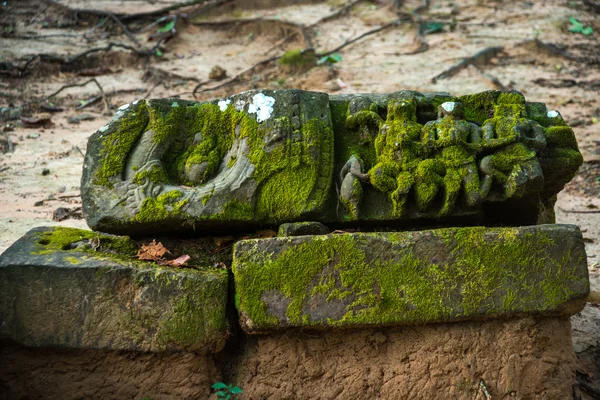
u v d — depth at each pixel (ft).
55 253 10.15
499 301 10.01
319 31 37.35
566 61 32.94
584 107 27.86
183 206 10.45
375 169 10.69
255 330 10.00
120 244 10.75
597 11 38.93
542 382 10.18
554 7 39.81
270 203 10.64
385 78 30.66
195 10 40.22
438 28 36.60
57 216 17.39
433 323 10.14
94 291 9.83
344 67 32.24
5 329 9.68
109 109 28.07
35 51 34.17
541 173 10.50
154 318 9.90
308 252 9.98
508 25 37.42
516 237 10.05
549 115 11.51
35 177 20.70
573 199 20.62
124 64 33.78
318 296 9.94
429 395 10.12
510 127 10.79
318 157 10.76
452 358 10.16
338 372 10.25
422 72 31.35
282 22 37.47
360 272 9.97
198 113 11.15
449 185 10.50
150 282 9.91
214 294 10.02
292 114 10.91
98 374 9.95
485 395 10.05
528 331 10.15
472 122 11.28
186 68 33.24
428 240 10.03
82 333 9.80
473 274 10.01
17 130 25.25
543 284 10.05
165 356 10.02
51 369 9.89
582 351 12.22
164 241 10.89
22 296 9.74
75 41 36.29
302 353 10.23
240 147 10.80
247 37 37.81
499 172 10.57
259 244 10.02
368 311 9.95
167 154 10.94
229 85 30.78
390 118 11.10
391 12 39.91
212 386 9.91
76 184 20.21
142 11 40.27
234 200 10.55
